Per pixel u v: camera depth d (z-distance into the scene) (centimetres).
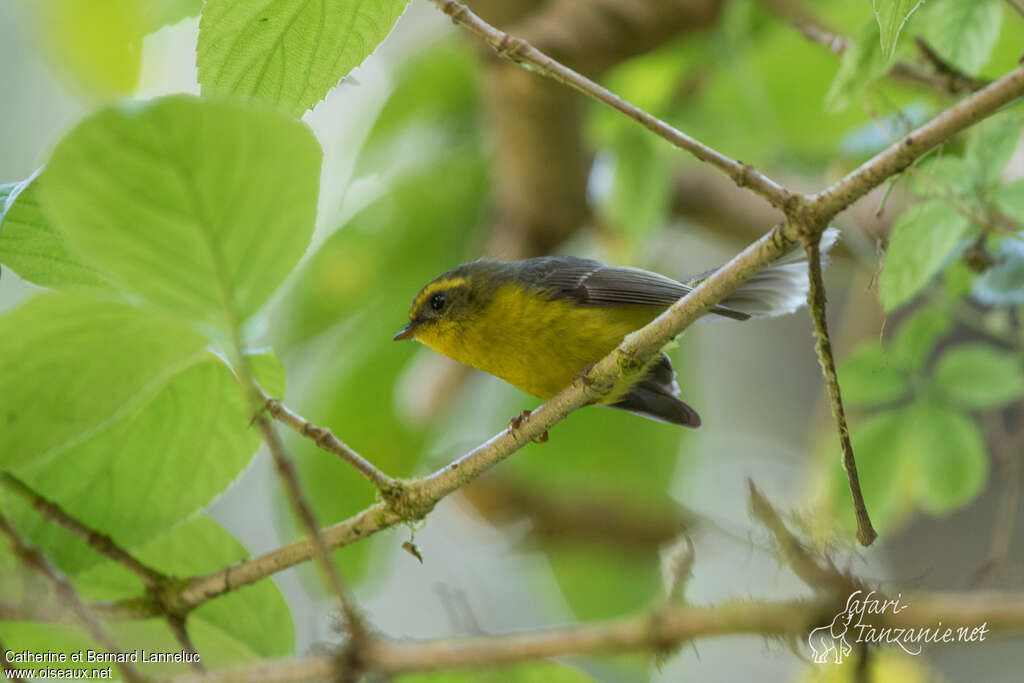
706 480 1661
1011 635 483
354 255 1388
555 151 1220
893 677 746
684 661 1373
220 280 513
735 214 1402
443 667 537
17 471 696
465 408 1367
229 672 556
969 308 1023
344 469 1299
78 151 458
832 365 624
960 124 580
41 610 660
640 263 1405
